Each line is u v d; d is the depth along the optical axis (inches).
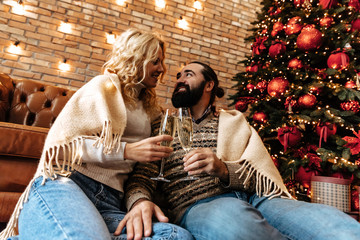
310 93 83.8
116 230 28.2
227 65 150.5
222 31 152.0
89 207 26.3
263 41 103.8
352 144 75.9
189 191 38.5
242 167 37.9
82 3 123.3
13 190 56.7
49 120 96.0
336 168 75.2
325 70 82.4
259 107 98.3
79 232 22.3
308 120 78.7
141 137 39.4
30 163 59.1
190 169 33.6
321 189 72.9
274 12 108.8
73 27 120.6
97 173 33.5
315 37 80.6
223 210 29.0
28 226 25.4
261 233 26.5
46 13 116.6
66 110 32.0
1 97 89.5
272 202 36.5
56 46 117.0
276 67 91.2
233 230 26.7
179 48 139.9
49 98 99.0
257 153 40.6
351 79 84.7
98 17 125.6
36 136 58.7
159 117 45.8
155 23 136.3
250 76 107.0
